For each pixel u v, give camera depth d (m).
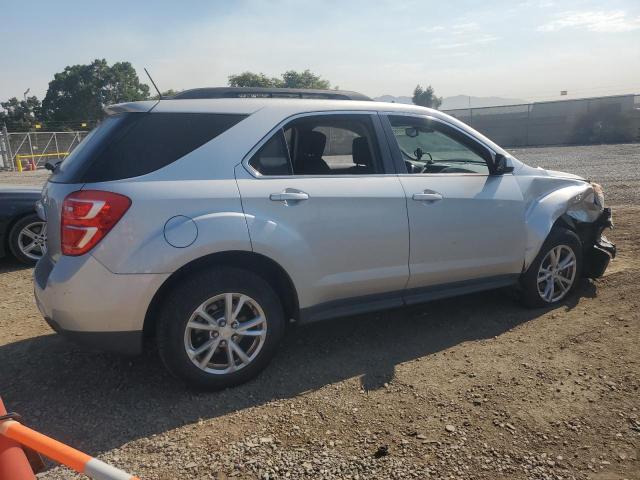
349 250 3.73
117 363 3.85
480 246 4.30
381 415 3.12
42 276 3.35
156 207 3.13
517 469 2.62
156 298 3.26
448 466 2.65
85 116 78.88
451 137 4.44
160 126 3.35
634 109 29.02
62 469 2.70
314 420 3.08
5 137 27.98
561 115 30.48
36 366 3.82
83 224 3.05
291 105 3.74
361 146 4.02
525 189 4.58
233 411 3.20
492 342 4.09
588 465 2.63
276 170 3.58
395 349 4.03
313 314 3.74
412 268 4.02
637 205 9.32
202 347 3.32
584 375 3.50
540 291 4.76
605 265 5.15
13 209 6.57
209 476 2.62
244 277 3.38
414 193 3.98
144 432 2.99
